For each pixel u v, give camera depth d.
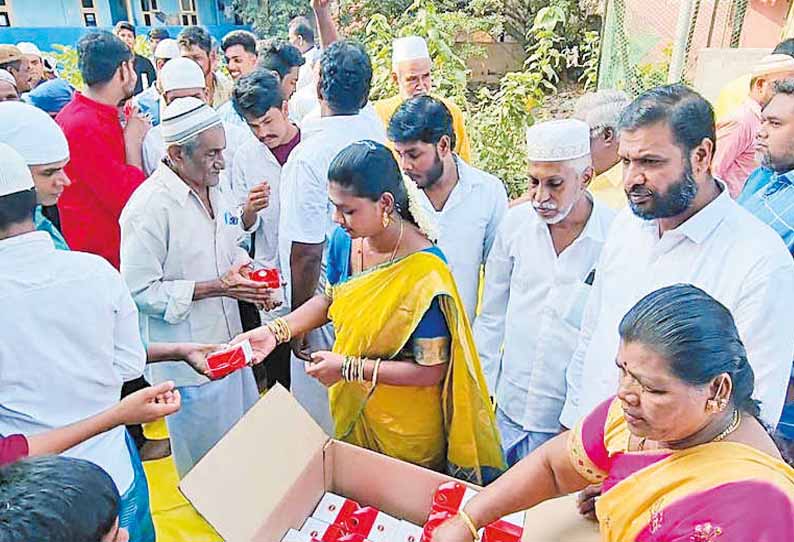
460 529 1.33
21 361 1.45
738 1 5.20
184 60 3.46
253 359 1.91
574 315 2.02
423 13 5.70
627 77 4.78
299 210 2.52
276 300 2.42
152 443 2.96
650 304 0.94
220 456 1.52
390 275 1.69
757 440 0.94
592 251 1.99
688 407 0.89
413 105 2.27
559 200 1.89
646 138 1.43
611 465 1.12
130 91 3.09
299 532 1.64
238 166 3.14
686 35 4.14
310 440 1.71
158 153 3.48
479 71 9.99
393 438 1.88
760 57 4.41
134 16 11.34
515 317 2.17
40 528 0.81
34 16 10.70
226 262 2.41
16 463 0.92
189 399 2.36
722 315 0.91
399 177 1.68
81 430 1.47
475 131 5.55
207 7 12.32
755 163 2.95
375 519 1.67
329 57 2.54
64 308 1.49
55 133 1.93
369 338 1.74
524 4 9.89
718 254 1.49
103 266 1.63
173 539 2.39
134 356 1.73
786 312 1.41
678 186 1.45
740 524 0.84
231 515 1.50
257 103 2.89
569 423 1.95
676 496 0.93
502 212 2.53
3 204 1.42
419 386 1.76
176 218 2.21
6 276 1.42
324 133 2.54
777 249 1.44
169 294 2.23
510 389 2.24
